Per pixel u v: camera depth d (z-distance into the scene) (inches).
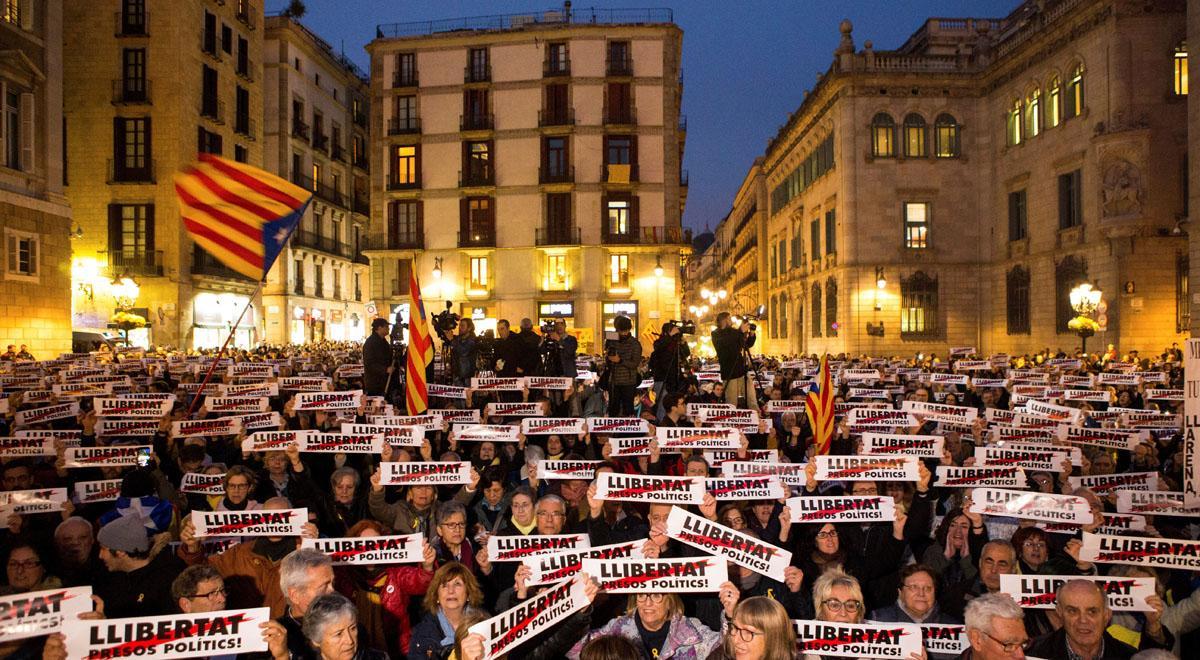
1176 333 1224.8
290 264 2222.0
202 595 193.3
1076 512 249.0
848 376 688.4
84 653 165.9
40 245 1218.6
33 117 1221.1
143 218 1763.0
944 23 1857.8
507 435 387.5
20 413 429.1
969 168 1654.8
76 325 1685.5
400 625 243.6
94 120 1758.1
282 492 330.6
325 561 203.5
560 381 521.3
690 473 313.1
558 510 259.6
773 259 2551.7
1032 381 638.5
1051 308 1418.6
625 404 592.7
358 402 417.4
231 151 1964.8
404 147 2018.9
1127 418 446.9
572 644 218.1
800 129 2070.6
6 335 1145.4
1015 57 1510.8
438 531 265.1
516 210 1971.0
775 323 2502.5
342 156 2588.6
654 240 1951.3
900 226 1647.4
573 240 1943.9
